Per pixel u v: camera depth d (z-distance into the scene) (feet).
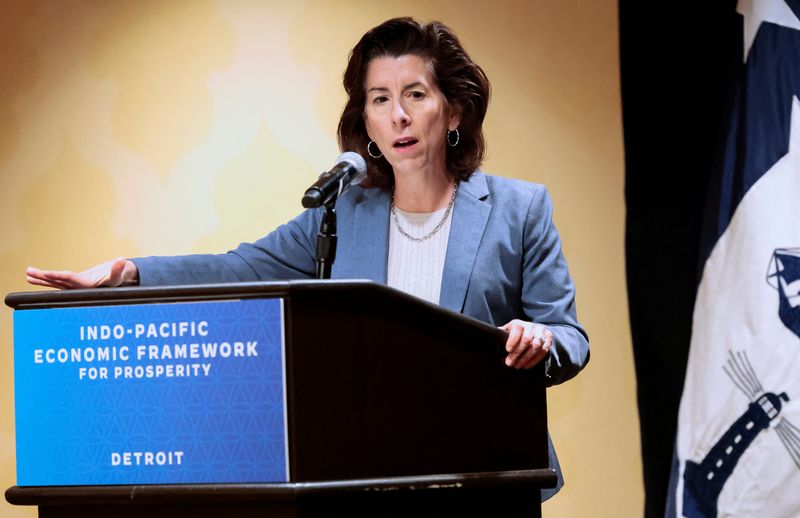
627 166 23.80
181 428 10.44
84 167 24.35
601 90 24.29
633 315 23.53
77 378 10.80
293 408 10.16
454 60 15.94
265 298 10.27
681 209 23.26
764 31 22.26
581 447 24.03
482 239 15.57
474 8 24.39
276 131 24.08
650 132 23.65
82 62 24.52
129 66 24.39
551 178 24.20
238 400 10.30
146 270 15.37
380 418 10.61
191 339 10.45
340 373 10.41
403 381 10.79
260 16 24.32
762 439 20.85
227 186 24.03
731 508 21.02
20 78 24.64
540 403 11.84
